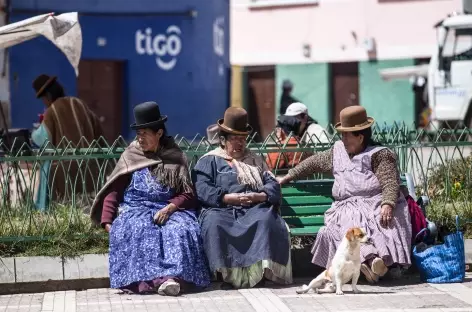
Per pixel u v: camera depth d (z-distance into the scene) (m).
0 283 9.64
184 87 30.62
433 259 9.77
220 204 9.83
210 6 31.22
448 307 8.73
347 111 9.86
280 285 9.80
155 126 9.80
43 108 27.55
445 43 28.41
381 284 9.82
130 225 9.57
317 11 36.50
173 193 9.84
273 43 37.19
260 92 37.56
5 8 26.17
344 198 9.94
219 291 9.55
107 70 29.59
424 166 11.61
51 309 8.91
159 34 30.12
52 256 9.84
